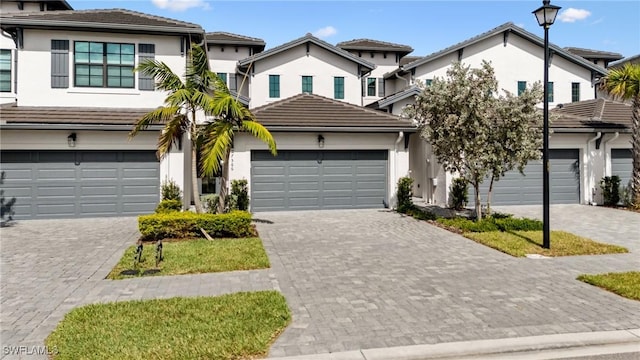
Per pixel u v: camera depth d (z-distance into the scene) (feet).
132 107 49.80
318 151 51.96
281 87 77.36
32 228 40.55
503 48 76.18
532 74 76.79
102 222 44.09
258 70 76.84
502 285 22.74
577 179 57.62
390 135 52.90
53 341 15.74
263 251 30.04
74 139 45.68
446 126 38.17
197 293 21.47
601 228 39.88
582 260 28.04
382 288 22.25
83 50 48.75
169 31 49.37
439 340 16.10
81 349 15.05
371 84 91.45
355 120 52.11
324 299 20.58
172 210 41.78
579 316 18.39
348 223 42.83
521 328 17.16
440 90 38.58
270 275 24.70
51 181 46.11
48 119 44.73
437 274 24.90
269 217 46.70
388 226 41.11
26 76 47.57
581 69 79.10
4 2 70.54
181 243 32.68
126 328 16.83
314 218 45.98
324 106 55.26
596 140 56.49
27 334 16.72
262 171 50.65
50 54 48.01
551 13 30.45
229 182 48.52
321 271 25.57
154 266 26.40
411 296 20.97
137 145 47.62
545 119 30.99
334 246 32.53
